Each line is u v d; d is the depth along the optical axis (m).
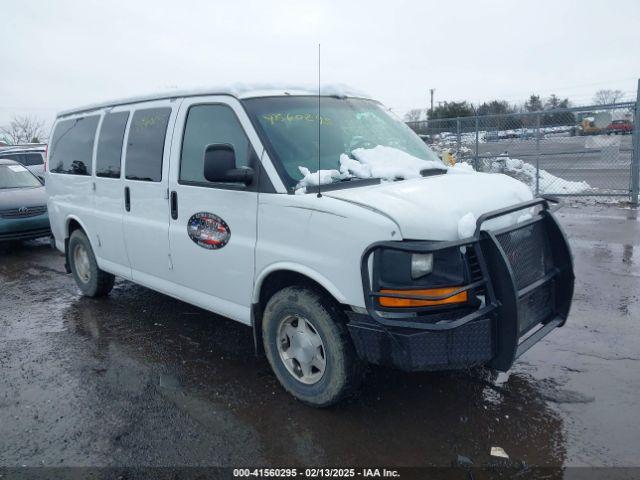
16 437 3.60
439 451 3.31
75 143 6.25
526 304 3.54
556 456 3.22
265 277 3.88
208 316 5.84
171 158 4.62
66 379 4.43
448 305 3.17
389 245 3.07
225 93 4.19
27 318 5.97
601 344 4.71
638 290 6.07
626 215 10.48
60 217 6.60
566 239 3.77
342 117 4.47
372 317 3.12
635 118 11.33
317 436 3.50
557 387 4.01
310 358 3.73
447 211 3.24
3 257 9.37
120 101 5.50
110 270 5.83
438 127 13.84
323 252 3.44
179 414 3.82
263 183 3.81
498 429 3.51
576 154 12.55
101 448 3.44
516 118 13.07
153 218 4.90
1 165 10.80
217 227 4.19
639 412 3.64
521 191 3.95
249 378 4.34
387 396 3.97
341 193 3.53
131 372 4.52
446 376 4.25
